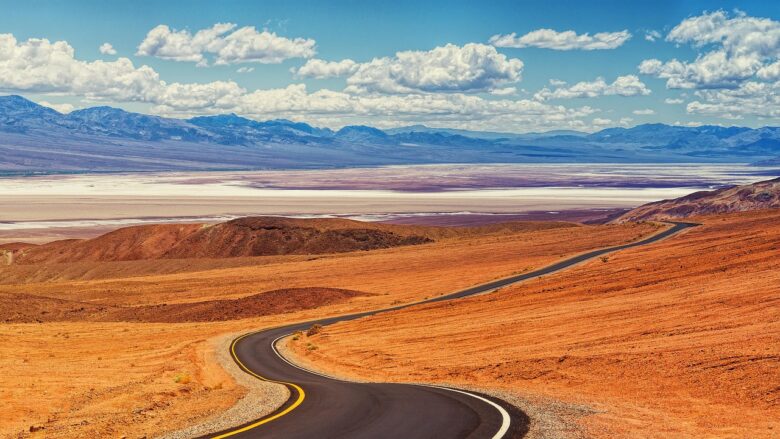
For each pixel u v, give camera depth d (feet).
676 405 73.36
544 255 380.78
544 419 65.10
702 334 111.24
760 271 173.58
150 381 115.55
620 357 100.42
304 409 74.64
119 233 615.98
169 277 417.28
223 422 68.69
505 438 57.47
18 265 526.16
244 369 140.36
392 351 146.92
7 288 375.86
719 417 66.59
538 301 196.95
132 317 277.23
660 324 127.75
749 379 79.10
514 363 109.19
